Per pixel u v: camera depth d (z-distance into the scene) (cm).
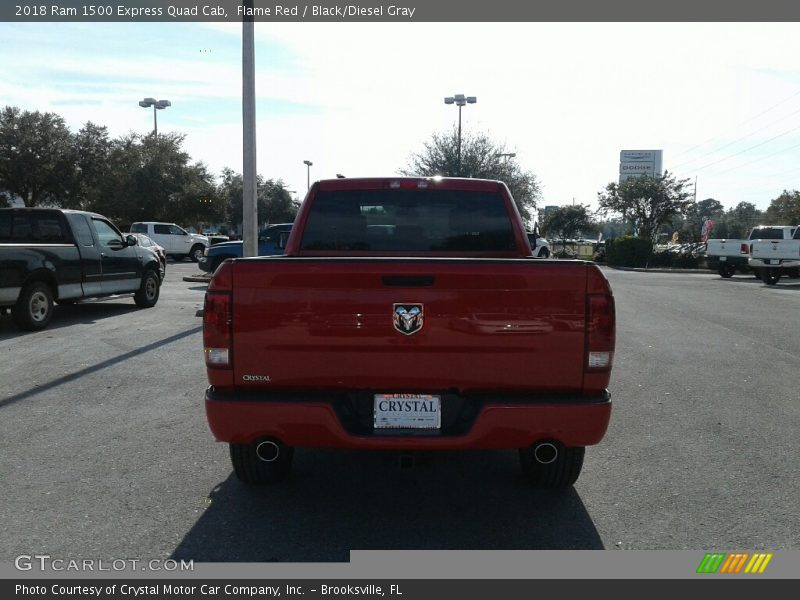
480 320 380
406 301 379
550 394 389
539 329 380
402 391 389
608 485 482
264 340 384
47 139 4159
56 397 702
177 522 420
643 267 3781
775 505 447
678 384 788
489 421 381
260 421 384
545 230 5441
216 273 385
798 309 1553
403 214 544
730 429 614
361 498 462
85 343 992
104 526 413
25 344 980
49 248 1110
